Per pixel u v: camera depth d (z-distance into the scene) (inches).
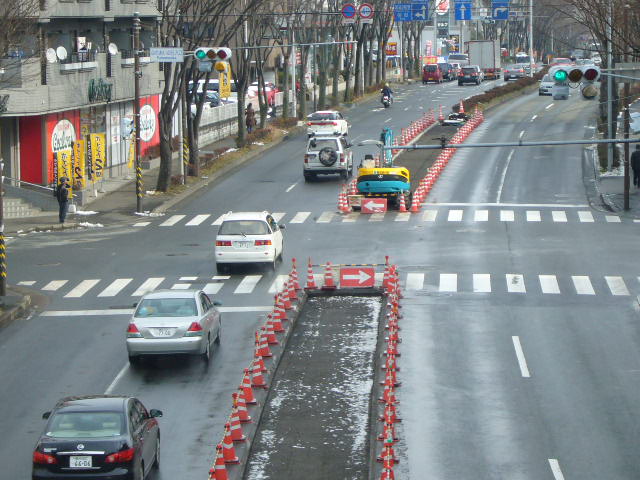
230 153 3927.2
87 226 2714.1
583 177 3351.4
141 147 3767.2
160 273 2164.1
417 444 1152.2
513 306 1847.9
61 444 943.7
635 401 1312.7
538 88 6550.2
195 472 1072.8
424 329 1692.9
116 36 3678.6
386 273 1988.2
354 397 1337.4
